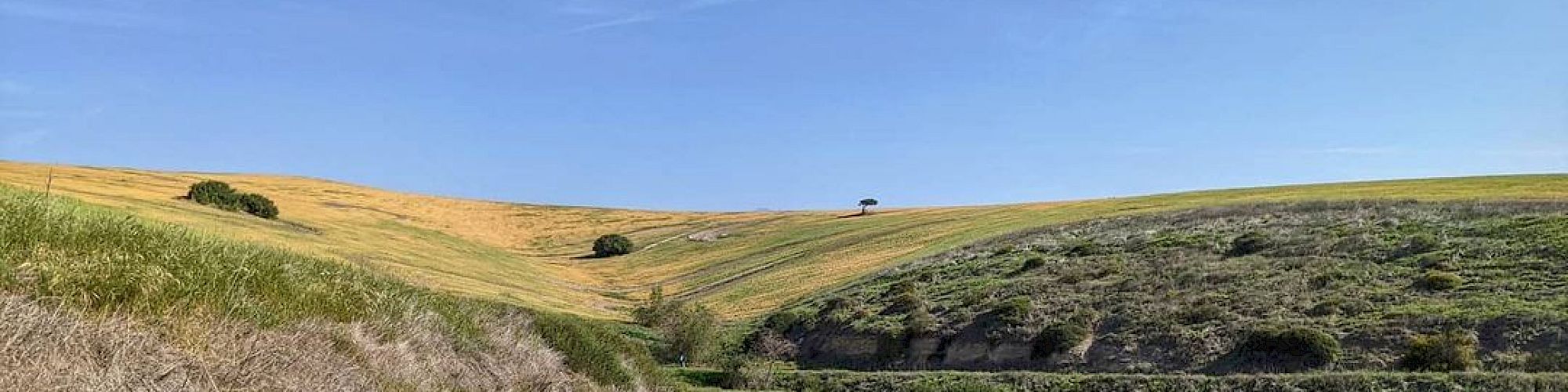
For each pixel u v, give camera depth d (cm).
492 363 1155
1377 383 2792
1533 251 3894
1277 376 3009
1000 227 7750
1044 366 3753
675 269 9375
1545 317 3062
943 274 5472
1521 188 7438
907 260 6397
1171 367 3438
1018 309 4134
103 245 845
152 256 859
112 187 8388
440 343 1087
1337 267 4131
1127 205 8819
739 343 4881
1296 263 4316
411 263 6562
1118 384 3244
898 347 4247
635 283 8800
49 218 869
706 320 4662
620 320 5666
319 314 955
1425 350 3006
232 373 737
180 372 696
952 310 4466
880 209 12938
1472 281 3653
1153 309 3912
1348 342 3250
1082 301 4209
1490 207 5053
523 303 5678
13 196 933
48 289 707
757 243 10219
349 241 7256
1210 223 5712
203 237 1055
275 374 776
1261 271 4241
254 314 844
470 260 8362
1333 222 5153
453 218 13200
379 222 10419
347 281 1100
